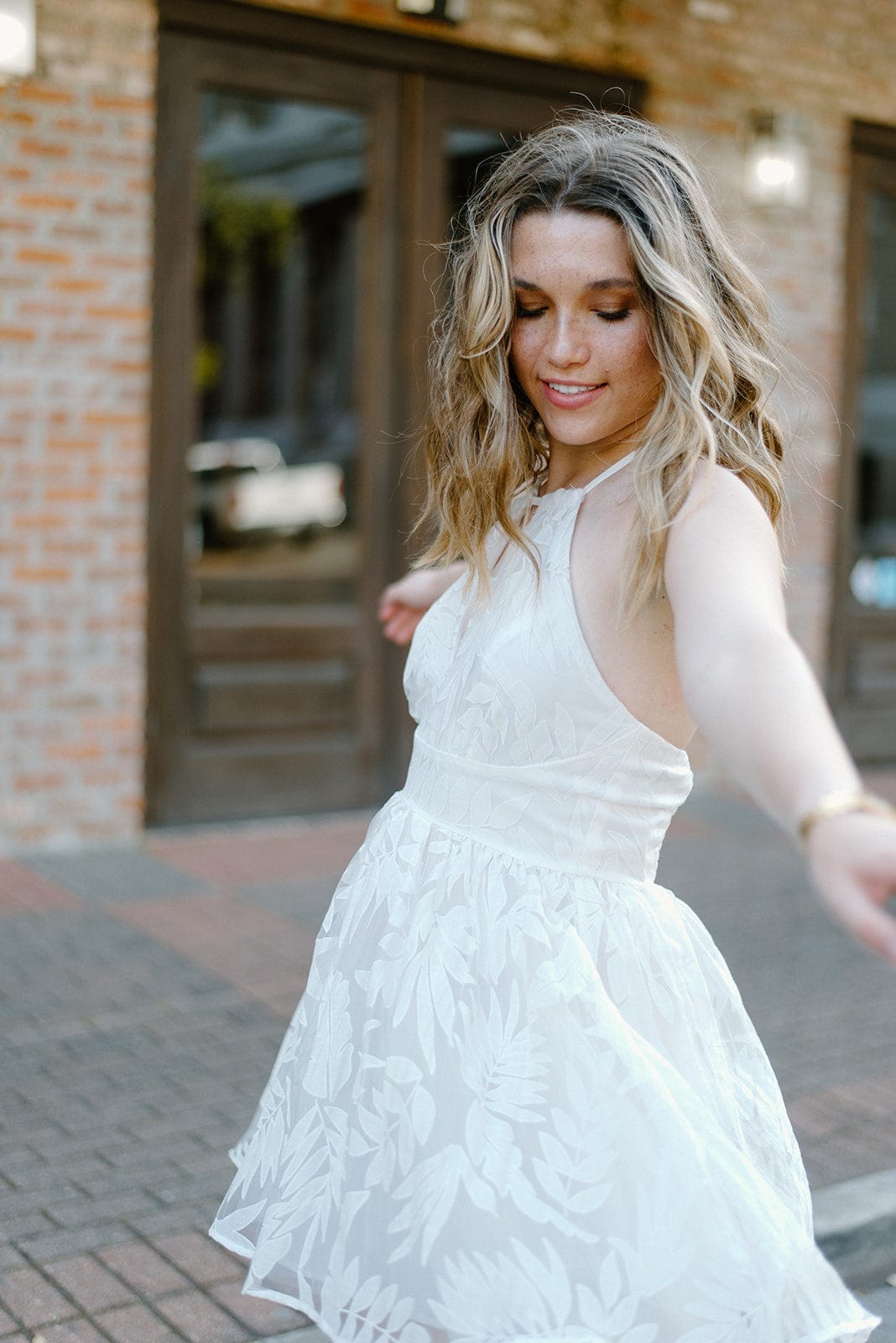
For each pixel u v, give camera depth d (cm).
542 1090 152
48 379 557
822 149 739
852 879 109
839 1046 407
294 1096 171
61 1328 254
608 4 668
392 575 670
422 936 161
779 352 189
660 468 149
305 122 625
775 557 145
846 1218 303
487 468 168
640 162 157
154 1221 292
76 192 554
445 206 660
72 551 569
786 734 120
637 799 160
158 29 584
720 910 540
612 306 157
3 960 445
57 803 580
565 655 156
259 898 530
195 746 630
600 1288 146
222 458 622
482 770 161
